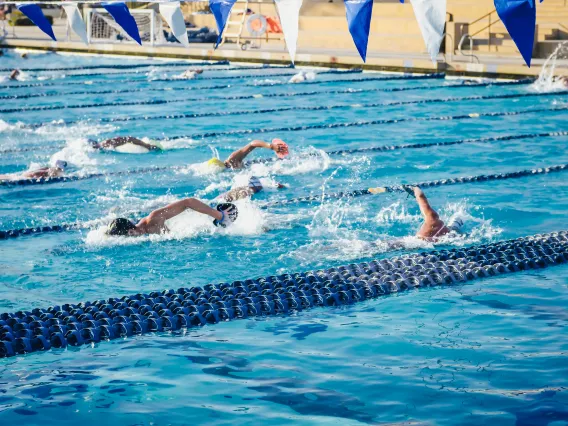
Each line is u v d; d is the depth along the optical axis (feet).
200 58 66.08
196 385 12.34
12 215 23.47
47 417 11.31
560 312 15.37
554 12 60.44
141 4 72.13
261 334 14.69
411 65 55.42
